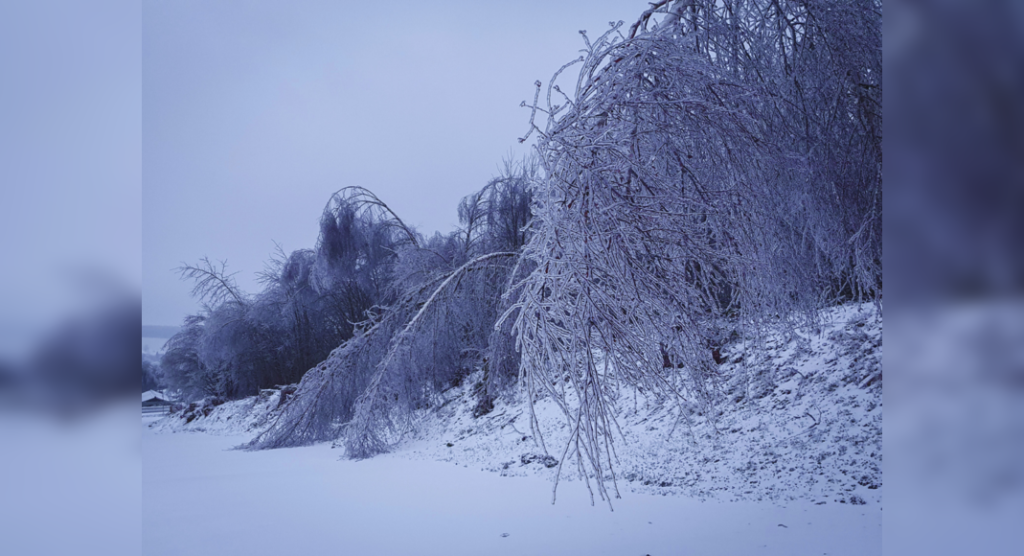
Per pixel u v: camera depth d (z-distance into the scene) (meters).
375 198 13.58
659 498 5.66
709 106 4.18
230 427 14.91
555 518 5.23
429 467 8.63
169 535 5.35
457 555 4.46
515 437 9.23
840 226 5.50
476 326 12.02
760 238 4.57
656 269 4.03
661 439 7.33
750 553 3.96
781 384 7.38
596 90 4.14
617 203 3.74
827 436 6.18
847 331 7.55
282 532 5.38
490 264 11.98
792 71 5.35
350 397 11.73
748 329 5.24
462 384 12.61
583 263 3.54
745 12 5.29
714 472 6.20
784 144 4.96
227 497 6.98
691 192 4.50
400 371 11.12
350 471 8.61
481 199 13.57
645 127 4.30
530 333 3.72
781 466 5.87
